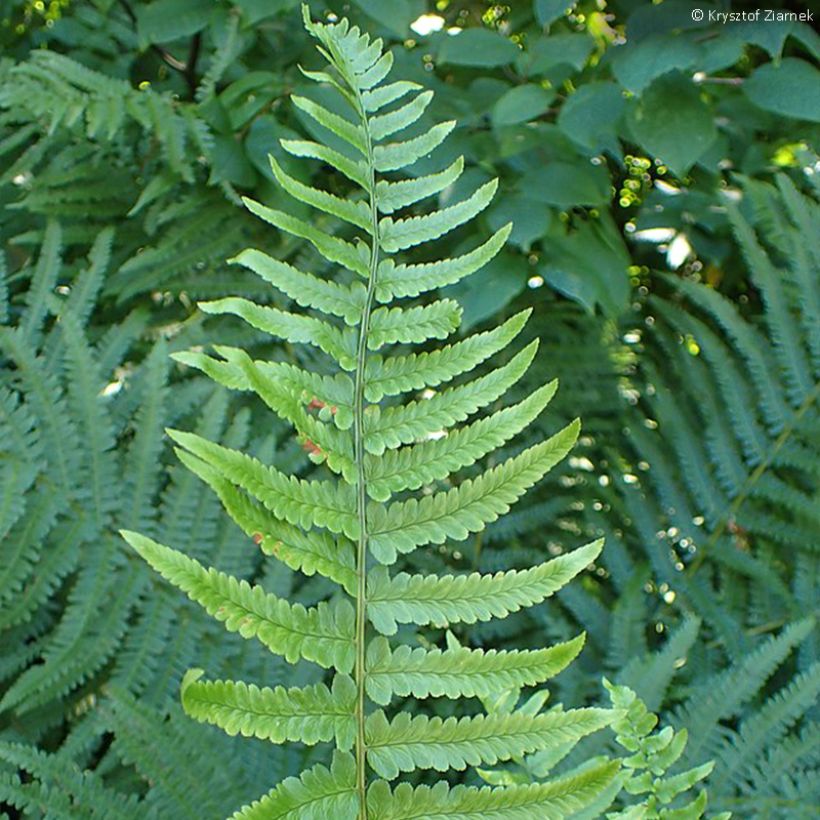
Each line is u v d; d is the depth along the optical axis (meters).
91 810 1.55
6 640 1.77
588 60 2.60
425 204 2.34
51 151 2.39
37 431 1.82
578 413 2.33
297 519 1.12
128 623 1.90
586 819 1.29
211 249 2.24
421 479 1.16
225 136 2.21
